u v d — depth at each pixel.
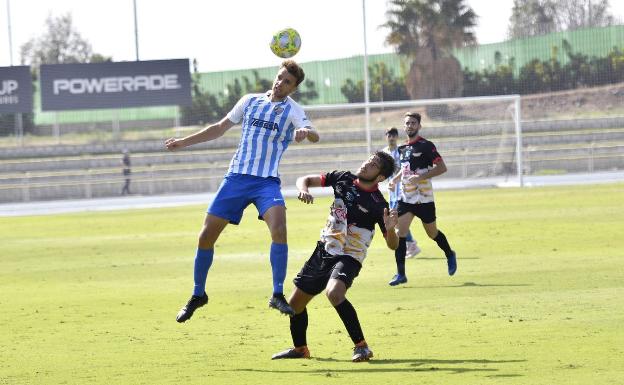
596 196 58.06
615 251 31.72
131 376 15.50
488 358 16.12
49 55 152.62
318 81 103.00
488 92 111.19
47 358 17.28
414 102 75.25
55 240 44.34
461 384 14.23
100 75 93.19
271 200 16.73
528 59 109.19
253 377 15.18
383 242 38.09
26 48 152.38
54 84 92.88
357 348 16.33
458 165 86.38
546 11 123.81
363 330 19.36
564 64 107.88
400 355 16.70
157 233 45.66
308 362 16.41
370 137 83.62
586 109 105.50
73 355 17.53
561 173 88.56
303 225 46.06
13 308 23.84
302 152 89.56
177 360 16.81
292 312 16.16
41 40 152.88
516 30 122.62
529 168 87.81
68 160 95.94
